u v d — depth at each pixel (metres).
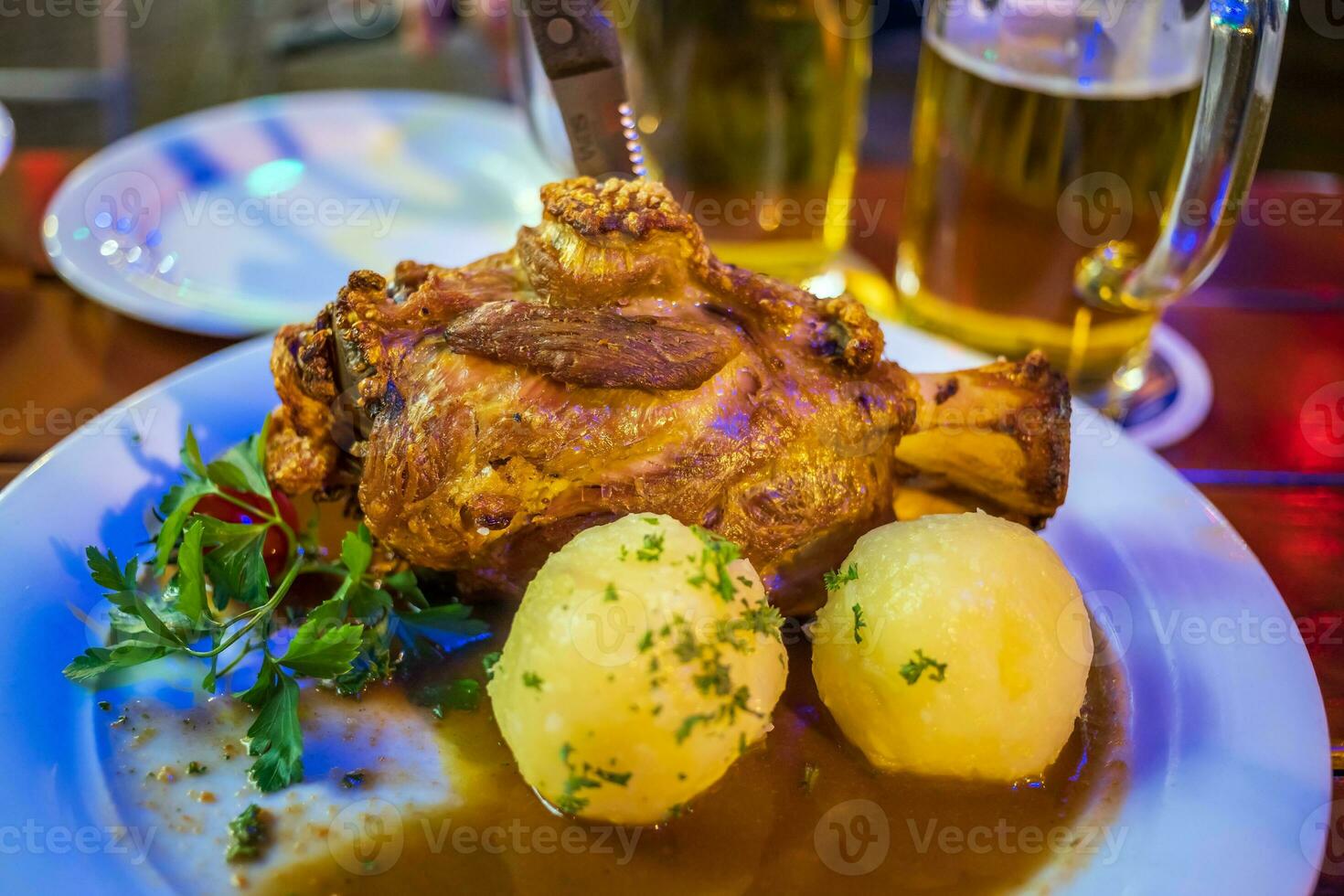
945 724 0.31
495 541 0.34
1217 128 0.41
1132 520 0.38
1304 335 0.53
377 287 0.35
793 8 0.47
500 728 0.31
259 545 0.35
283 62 1.00
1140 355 0.49
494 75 1.00
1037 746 0.31
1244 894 0.28
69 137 0.89
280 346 0.36
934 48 0.47
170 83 0.95
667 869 0.30
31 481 0.37
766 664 0.30
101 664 0.32
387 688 0.34
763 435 0.34
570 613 0.29
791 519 0.34
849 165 0.53
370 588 0.35
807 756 0.32
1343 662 0.37
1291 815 0.30
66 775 0.30
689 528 0.31
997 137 0.45
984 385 0.37
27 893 0.28
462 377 0.33
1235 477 0.45
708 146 0.50
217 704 0.33
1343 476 0.45
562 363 0.32
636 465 0.33
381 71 1.00
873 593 0.31
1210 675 0.33
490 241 0.55
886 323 0.46
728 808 0.31
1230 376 0.50
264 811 0.31
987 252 0.48
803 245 0.53
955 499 0.39
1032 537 0.33
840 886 0.30
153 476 0.38
